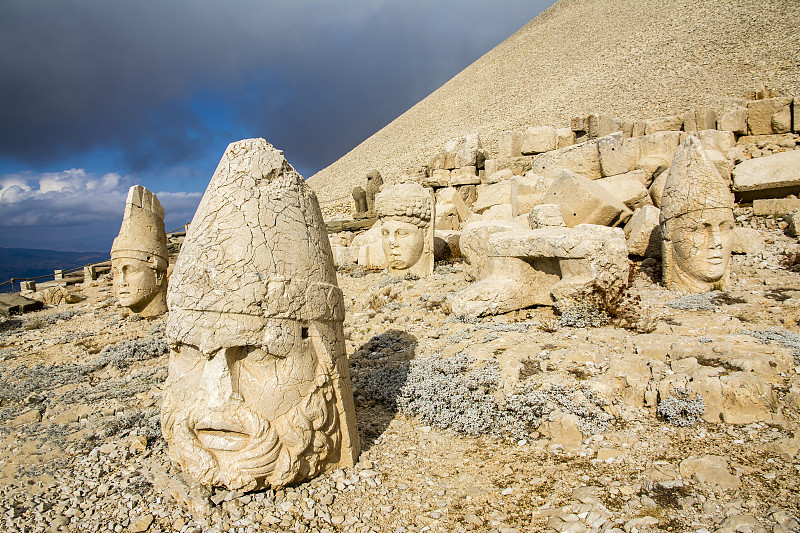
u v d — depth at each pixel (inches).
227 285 143.1
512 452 177.3
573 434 179.0
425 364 250.1
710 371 192.5
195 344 145.2
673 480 148.8
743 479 147.3
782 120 572.4
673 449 167.0
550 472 162.1
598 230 304.8
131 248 412.2
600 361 224.4
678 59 1338.6
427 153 1507.1
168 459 178.2
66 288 618.8
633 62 1494.8
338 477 157.9
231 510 141.0
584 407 193.3
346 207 1006.4
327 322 160.4
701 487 145.4
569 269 299.9
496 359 242.7
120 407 236.1
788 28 1218.0
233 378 143.5
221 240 147.1
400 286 433.4
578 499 144.9
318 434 150.4
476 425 191.3
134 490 158.4
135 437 198.2
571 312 289.9
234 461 139.9
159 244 429.1
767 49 1147.3
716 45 1318.9
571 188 430.9
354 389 236.8
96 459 183.6
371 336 314.0
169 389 154.0
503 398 209.8
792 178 443.5
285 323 147.1
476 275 407.8
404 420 206.8
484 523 139.1
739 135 598.2
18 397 258.2
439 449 182.2
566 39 2180.1
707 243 325.7
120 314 449.7
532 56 2194.9
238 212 149.3
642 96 1167.6
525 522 138.4
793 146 548.7
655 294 333.7
